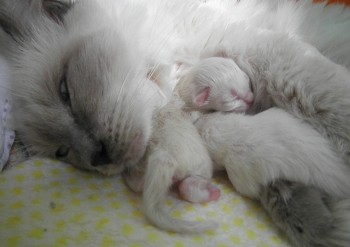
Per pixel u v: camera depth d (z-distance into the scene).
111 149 0.23
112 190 0.25
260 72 0.26
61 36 0.26
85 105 0.23
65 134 0.24
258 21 0.29
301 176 0.22
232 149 0.24
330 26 0.32
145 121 0.24
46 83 0.25
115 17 0.26
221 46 0.27
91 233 0.22
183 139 0.24
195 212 0.24
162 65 0.27
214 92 0.26
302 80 0.24
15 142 0.28
